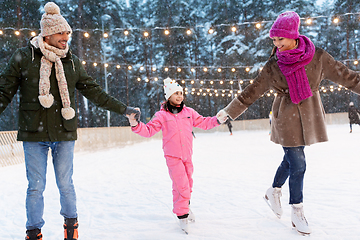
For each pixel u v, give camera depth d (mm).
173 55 33844
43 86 2121
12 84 2131
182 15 33188
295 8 30797
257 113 37062
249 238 2289
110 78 32938
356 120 13930
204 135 24250
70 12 23922
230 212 3035
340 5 32156
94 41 24875
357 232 2262
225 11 33156
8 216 3326
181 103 2941
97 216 3168
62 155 2242
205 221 2791
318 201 3205
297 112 2428
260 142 12258
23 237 2621
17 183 5434
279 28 2318
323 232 2320
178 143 2748
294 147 2430
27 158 2152
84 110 22625
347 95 34531
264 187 4105
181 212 2562
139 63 34656
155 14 33562
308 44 2352
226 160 7195
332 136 12531
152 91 33594
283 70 2396
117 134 15828
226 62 32844
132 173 6020
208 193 3939
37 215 2119
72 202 2285
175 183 2664
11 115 27047
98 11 25266
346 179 4195
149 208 3367
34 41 2238
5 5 22062
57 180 2270
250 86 2674
